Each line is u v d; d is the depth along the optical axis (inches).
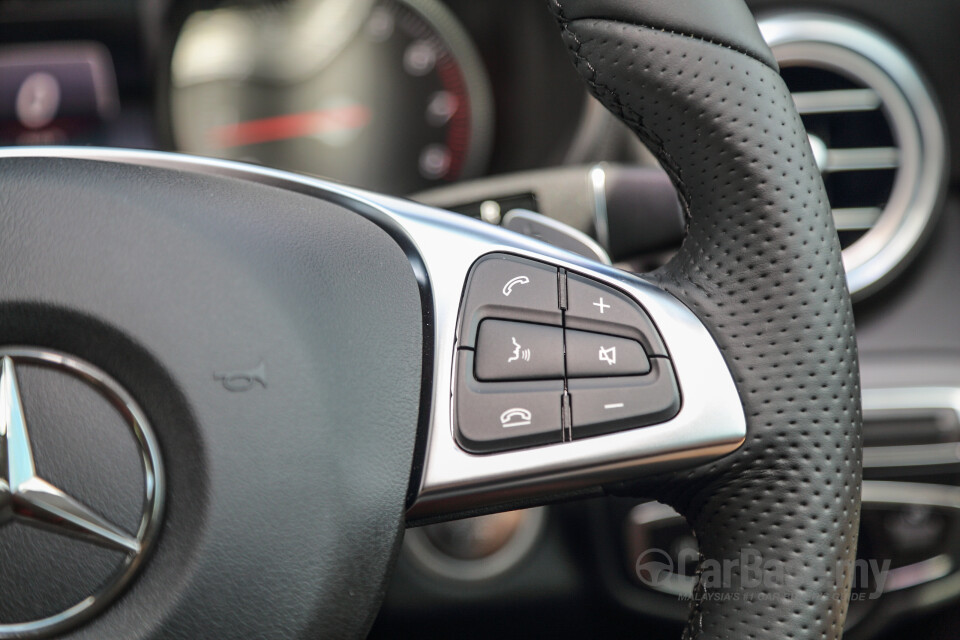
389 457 17.9
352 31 61.9
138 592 17.1
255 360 17.2
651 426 18.6
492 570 48.5
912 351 47.9
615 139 56.8
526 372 18.6
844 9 48.5
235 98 62.8
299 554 17.2
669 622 48.5
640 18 18.7
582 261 19.4
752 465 18.8
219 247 17.5
